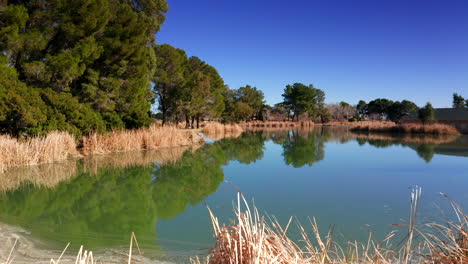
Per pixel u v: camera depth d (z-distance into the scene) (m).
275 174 10.74
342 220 5.79
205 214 6.28
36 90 12.31
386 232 5.05
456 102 76.31
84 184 8.93
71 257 3.94
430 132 34.50
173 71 27.45
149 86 22.98
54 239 4.72
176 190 8.44
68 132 13.14
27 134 12.03
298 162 13.63
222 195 7.89
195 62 34.78
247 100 60.22
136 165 12.08
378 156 15.52
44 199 7.33
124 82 17.69
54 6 13.84
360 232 5.09
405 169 11.70
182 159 13.97
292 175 10.56
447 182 9.29
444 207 6.57
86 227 5.43
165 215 6.22
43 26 13.55
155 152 15.88
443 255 2.74
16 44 12.06
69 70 13.32
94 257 4.00
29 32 12.72
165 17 24.91
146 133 17.14
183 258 4.04
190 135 22.03
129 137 15.86
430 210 6.34
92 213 6.34
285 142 24.23
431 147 19.70
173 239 4.87
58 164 11.39
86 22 14.53
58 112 12.73
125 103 18.16
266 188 8.59
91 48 14.71
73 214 6.24
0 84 10.52
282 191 8.24
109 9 16.97
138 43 17.70
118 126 16.84
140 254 4.17
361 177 10.15
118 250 4.32
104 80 16.11
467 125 36.06
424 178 9.92
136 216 6.13
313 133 37.47
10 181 8.93
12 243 4.40
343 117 77.12
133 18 17.52
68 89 14.36
